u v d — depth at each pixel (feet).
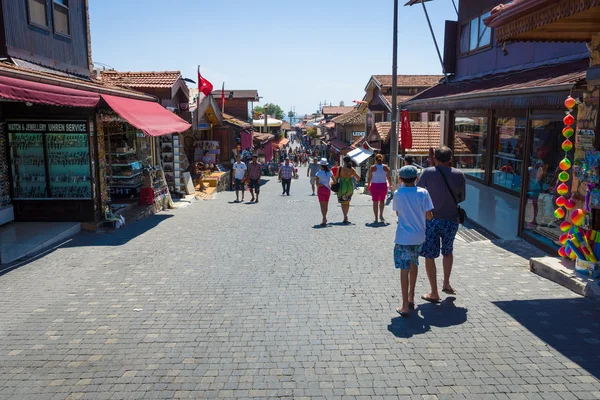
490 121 46.21
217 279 22.47
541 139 27.30
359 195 64.23
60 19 37.81
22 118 33.55
